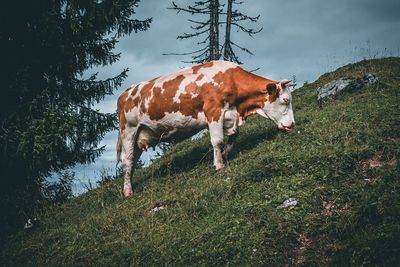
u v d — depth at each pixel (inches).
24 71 471.8
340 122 380.5
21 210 441.7
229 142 416.5
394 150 311.7
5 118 449.7
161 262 279.7
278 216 276.8
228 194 325.1
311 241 257.3
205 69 406.6
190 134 417.1
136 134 431.2
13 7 491.8
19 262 344.8
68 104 472.7
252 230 276.8
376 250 228.8
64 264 314.8
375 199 262.8
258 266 247.3
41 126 420.8
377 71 548.4
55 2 493.4
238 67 408.5
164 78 418.0
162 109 408.5
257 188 317.1
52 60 514.0
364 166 307.0
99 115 544.1
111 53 546.6
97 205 420.8
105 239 330.3
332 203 278.4
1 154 450.6
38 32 495.8
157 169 475.8
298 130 400.5
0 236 424.8
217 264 259.9
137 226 332.8
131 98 430.3
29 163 456.1
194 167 428.1
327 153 326.3
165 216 332.8
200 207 322.7
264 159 349.7
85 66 534.6
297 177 314.3
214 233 285.3
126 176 425.7
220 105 393.4
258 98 402.3
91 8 503.2
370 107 399.9
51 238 363.3
